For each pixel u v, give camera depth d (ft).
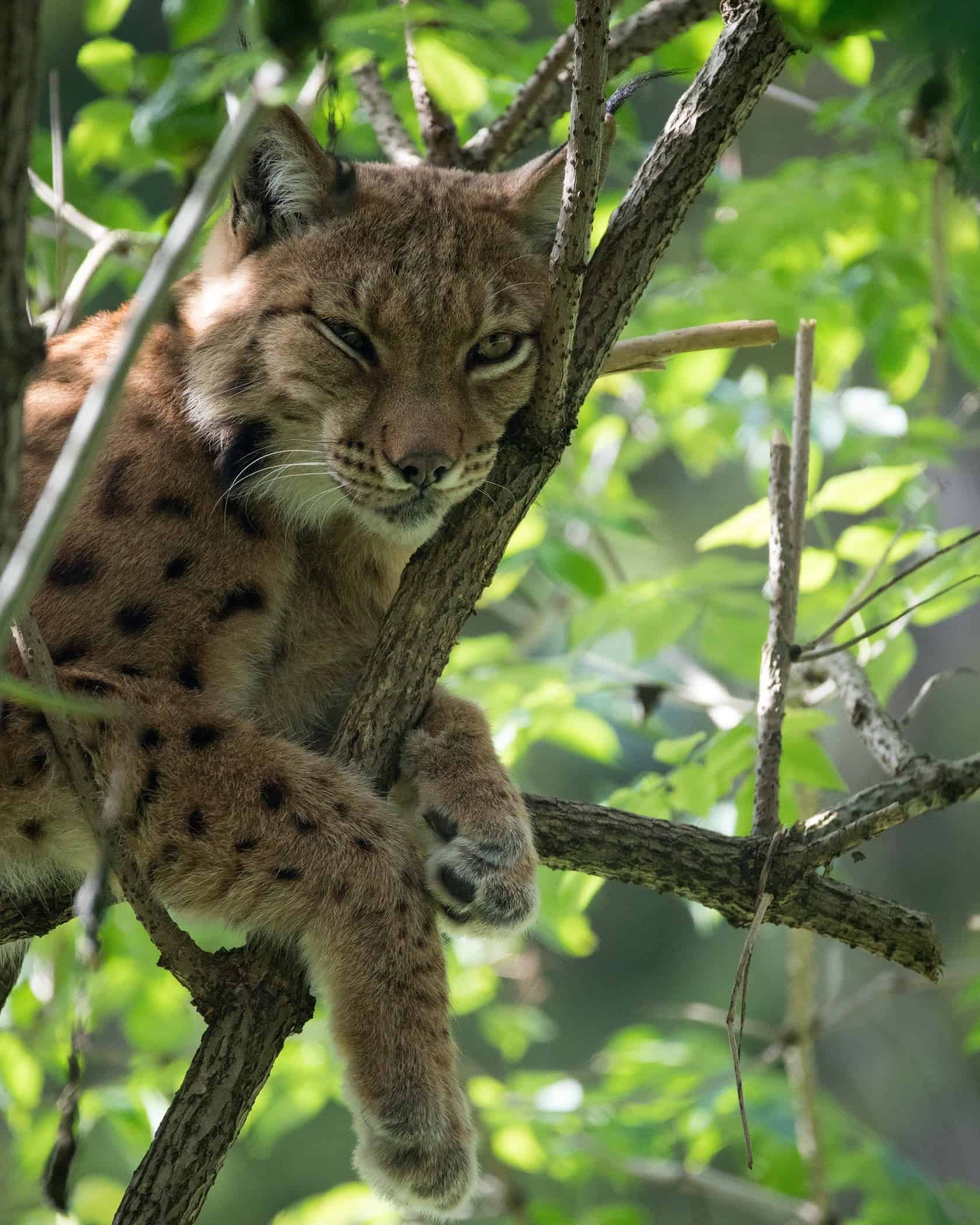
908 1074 63.16
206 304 24.64
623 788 30.27
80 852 21.80
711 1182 37.22
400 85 34.40
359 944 21.04
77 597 22.45
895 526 32.73
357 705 21.44
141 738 21.44
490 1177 37.52
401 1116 20.88
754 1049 65.46
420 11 19.51
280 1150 67.82
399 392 23.67
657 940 72.69
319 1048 39.01
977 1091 62.13
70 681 21.44
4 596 10.84
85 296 34.12
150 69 30.45
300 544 25.13
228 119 21.01
